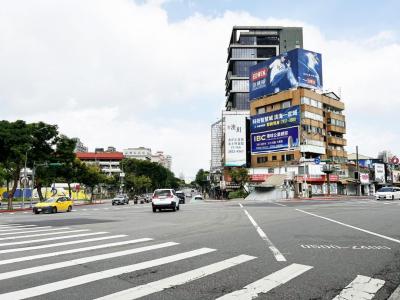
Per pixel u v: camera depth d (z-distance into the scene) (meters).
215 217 20.16
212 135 112.31
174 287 5.65
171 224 16.05
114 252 8.70
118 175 96.75
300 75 67.56
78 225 16.22
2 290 5.52
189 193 120.12
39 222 18.75
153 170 107.62
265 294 5.30
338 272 6.64
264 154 71.06
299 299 5.08
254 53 107.62
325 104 72.44
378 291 5.47
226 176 78.06
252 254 8.41
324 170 59.00
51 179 52.97
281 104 70.19
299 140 65.06
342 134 77.44
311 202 40.38
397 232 12.50
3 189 72.62
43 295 5.25
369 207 28.16
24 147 39.03
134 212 27.14
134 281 6.00
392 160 92.69
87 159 139.12
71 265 7.23
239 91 105.38
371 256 8.14
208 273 6.55
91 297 5.15
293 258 7.93
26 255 8.38
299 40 111.25
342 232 12.55
